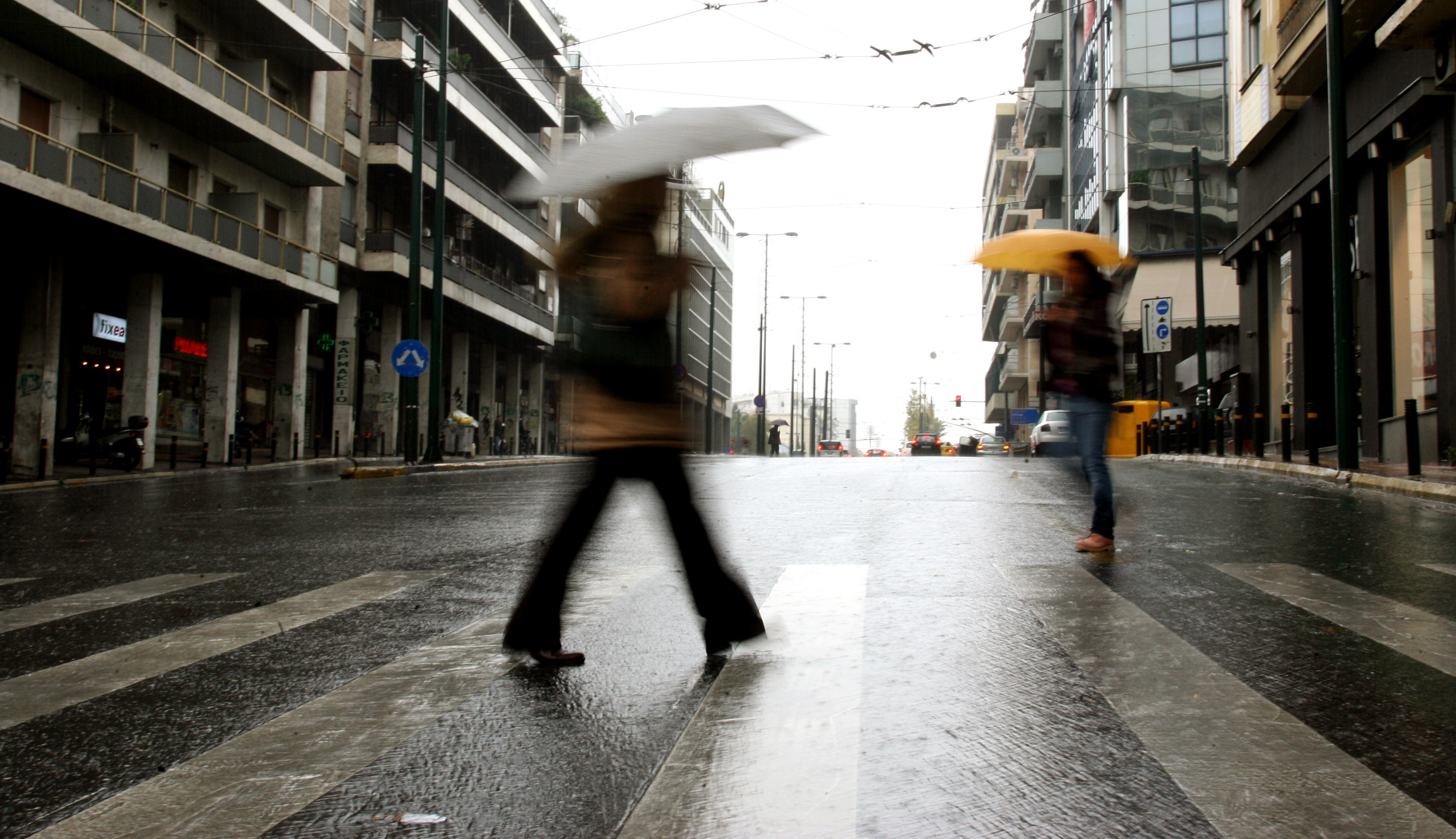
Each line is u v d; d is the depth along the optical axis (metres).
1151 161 37.84
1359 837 2.27
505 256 45.97
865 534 7.43
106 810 2.55
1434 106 15.37
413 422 22.30
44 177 18.61
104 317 25.03
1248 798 2.49
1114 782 2.59
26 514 10.57
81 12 19.75
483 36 39.06
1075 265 6.35
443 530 8.29
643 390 3.66
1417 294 16.45
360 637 4.39
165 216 21.94
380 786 2.66
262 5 25.58
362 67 33.69
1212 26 37.53
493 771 2.75
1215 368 36.75
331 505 11.05
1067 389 6.46
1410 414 11.78
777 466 21.81
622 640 4.16
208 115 24.06
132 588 5.80
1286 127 21.44
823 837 2.29
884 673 3.59
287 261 26.92
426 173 34.84
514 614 3.82
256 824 2.44
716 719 3.11
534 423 50.91
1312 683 3.45
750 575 5.63
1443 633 4.15
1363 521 8.10
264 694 3.56
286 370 30.33
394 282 34.84
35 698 3.57
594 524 3.75
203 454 25.08
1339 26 13.45
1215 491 11.37
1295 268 21.45
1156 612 4.58
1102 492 6.38
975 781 2.61
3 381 22.03
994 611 4.60
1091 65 42.34
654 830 2.34
